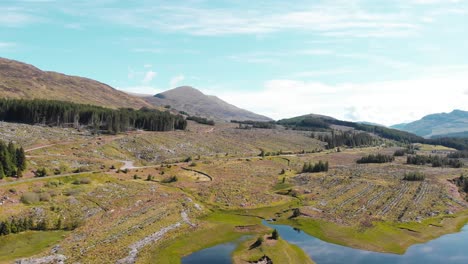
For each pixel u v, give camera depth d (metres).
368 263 82.75
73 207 98.06
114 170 152.38
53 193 102.81
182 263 77.94
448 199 147.00
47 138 189.25
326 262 82.19
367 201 137.88
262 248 85.94
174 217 105.00
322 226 106.94
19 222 81.56
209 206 124.62
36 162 133.88
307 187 160.25
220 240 93.19
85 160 157.25
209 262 78.56
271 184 164.62
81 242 79.94
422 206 134.38
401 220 116.88
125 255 77.38
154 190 128.75
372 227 107.69
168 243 87.88
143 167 168.00
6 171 108.06
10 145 114.12
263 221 113.94
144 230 92.25
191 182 152.00
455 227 115.25
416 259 86.56
